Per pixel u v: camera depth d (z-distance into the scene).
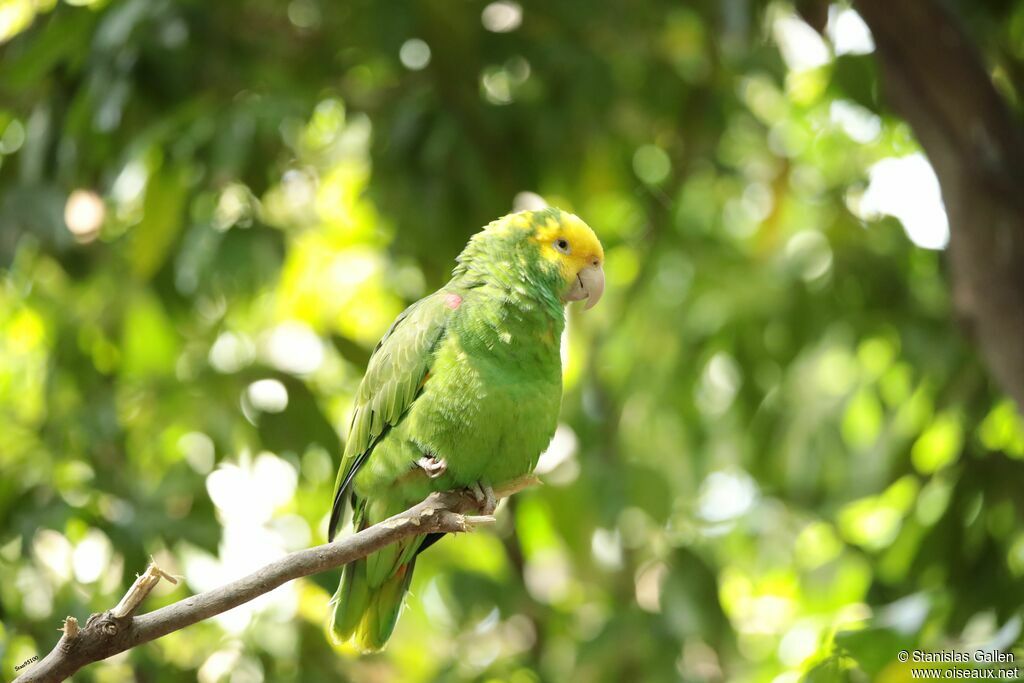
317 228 12.84
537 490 12.15
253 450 10.98
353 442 7.46
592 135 11.52
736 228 14.22
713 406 13.59
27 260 11.34
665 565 11.85
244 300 11.90
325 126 12.80
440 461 6.90
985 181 8.62
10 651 9.35
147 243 10.37
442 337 7.12
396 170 10.76
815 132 14.01
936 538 10.53
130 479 10.61
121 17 9.24
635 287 12.45
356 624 7.25
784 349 12.59
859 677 8.18
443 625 13.30
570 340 13.76
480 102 10.77
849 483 12.48
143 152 9.68
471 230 10.73
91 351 11.45
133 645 4.84
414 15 10.39
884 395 12.42
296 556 5.16
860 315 12.22
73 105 9.86
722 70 11.91
